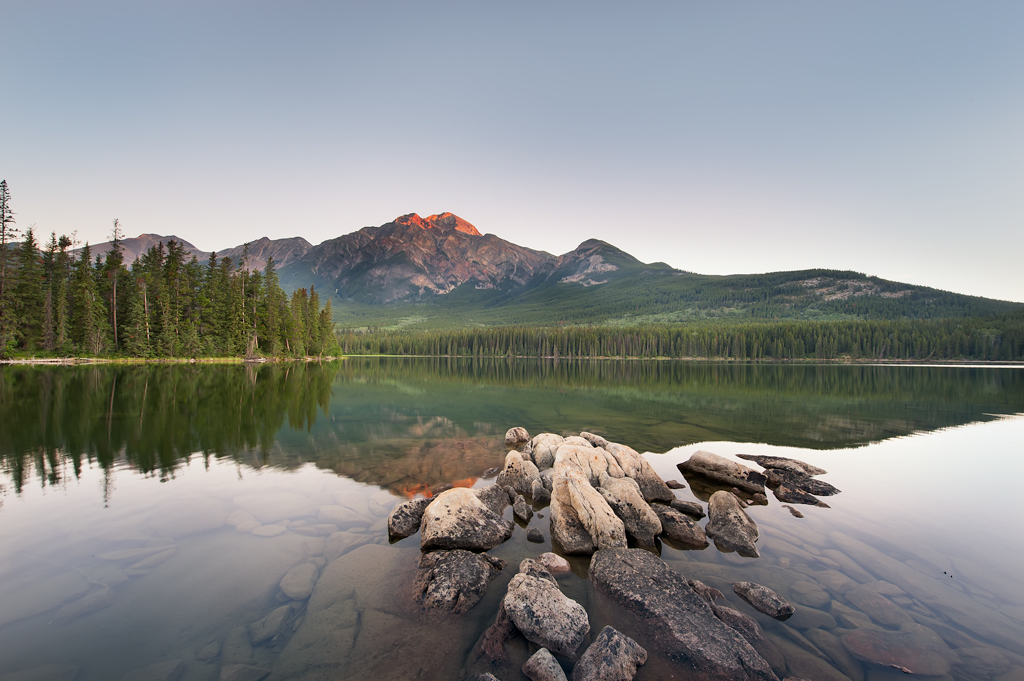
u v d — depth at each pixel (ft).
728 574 27.09
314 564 26.23
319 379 156.46
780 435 69.36
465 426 73.41
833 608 23.38
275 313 248.93
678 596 23.12
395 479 43.47
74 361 169.78
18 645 18.02
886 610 23.15
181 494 36.91
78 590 22.18
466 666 18.57
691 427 75.41
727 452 58.39
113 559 25.50
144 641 18.75
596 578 25.77
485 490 39.52
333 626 20.59
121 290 199.93
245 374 156.25
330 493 38.70
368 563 26.71
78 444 51.78
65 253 189.06
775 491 44.47
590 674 17.76
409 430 68.39
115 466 44.06
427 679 17.57
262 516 32.99
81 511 32.50
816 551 30.48
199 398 91.56
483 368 287.48
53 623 19.54
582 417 85.05
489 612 22.52
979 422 81.82
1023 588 25.57
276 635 19.76
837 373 229.04
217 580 23.89
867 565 28.32
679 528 33.81
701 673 18.38
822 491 43.68
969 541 32.17
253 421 70.74
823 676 18.44
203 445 53.98
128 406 77.66
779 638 20.88
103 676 16.63
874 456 57.31
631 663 18.38
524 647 20.04
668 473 49.75
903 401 111.96
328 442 58.29
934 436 69.36
